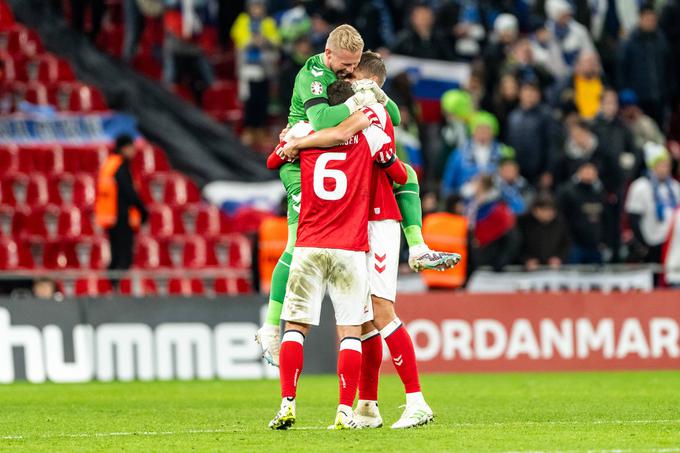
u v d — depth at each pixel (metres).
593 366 53.38
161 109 71.25
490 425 29.45
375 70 28.70
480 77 67.25
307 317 27.53
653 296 54.16
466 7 73.00
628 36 72.19
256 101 71.12
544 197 56.78
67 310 49.81
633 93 71.75
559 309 53.41
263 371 51.09
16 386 46.88
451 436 26.38
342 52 28.03
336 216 27.41
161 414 34.72
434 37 68.56
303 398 40.25
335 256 27.31
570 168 65.12
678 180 73.69
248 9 72.75
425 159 65.38
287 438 26.27
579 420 31.58
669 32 76.50
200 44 77.06
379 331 28.42
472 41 72.44
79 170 64.31
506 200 61.09
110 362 50.03
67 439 27.48
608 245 60.84
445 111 65.19
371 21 69.19
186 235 63.31
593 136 65.38
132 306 50.41
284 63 69.50
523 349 52.94
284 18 70.19
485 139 63.25
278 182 68.75
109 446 25.77
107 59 73.00
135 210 57.09
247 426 30.45
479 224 58.31
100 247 60.00
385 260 28.19
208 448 24.84
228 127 74.38
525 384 46.16
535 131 64.69
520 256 56.91
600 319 53.59
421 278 54.88
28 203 61.88
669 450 23.83
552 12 71.56
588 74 70.56
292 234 29.38
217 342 50.91
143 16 72.81
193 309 50.88
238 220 65.88
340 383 27.83
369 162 27.67
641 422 30.48
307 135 27.80
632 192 60.84
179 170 69.44
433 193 57.38
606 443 25.05
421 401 28.55
